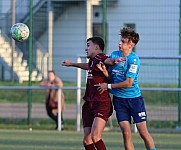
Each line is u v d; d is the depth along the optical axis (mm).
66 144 28469
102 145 20094
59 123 36312
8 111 45750
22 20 59469
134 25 54344
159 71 50906
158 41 48875
